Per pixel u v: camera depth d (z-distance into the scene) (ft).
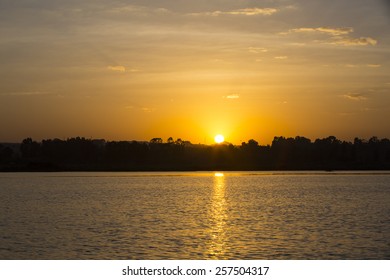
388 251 200.13
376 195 517.14
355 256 191.93
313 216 322.14
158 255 194.59
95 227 268.82
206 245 212.64
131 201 447.83
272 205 403.34
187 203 424.46
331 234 241.35
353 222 289.94
